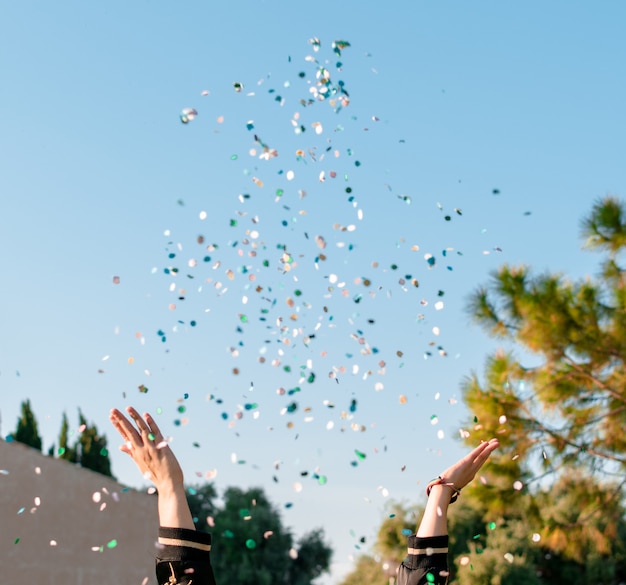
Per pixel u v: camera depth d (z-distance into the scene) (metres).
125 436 1.74
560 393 7.13
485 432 6.97
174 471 1.71
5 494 11.88
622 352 7.07
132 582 12.84
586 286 7.31
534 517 7.26
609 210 7.20
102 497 12.84
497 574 19.58
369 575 18.28
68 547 12.27
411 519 18.50
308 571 26.81
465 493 7.29
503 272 7.53
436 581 1.60
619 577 21.80
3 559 11.56
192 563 1.60
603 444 7.16
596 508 7.18
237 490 26.25
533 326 7.25
